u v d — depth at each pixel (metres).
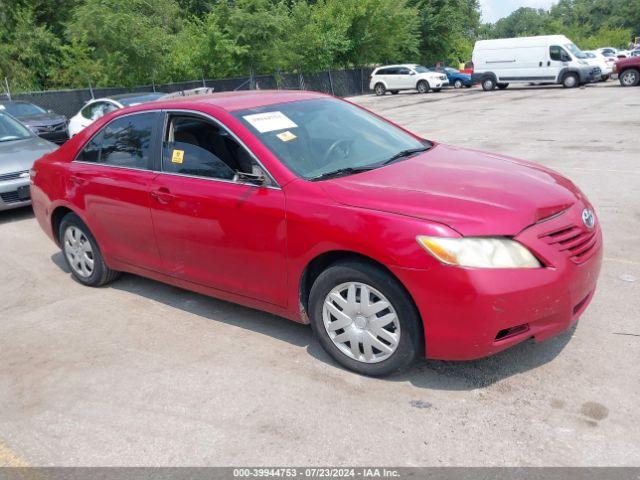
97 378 3.68
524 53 28.56
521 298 2.95
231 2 30.33
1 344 4.27
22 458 2.96
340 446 2.86
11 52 26.88
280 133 3.92
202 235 4.00
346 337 3.44
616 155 9.86
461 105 22.62
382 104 26.92
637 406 2.99
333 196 3.38
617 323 3.89
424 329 3.09
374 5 37.22
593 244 3.34
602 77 28.67
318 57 34.00
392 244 3.07
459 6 46.06
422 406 3.12
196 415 3.20
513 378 3.32
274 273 3.68
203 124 4.09
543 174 3.78
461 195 3.24
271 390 3.39
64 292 5.22
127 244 4.66
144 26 25.14
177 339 4.13
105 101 13.73
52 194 5.19
